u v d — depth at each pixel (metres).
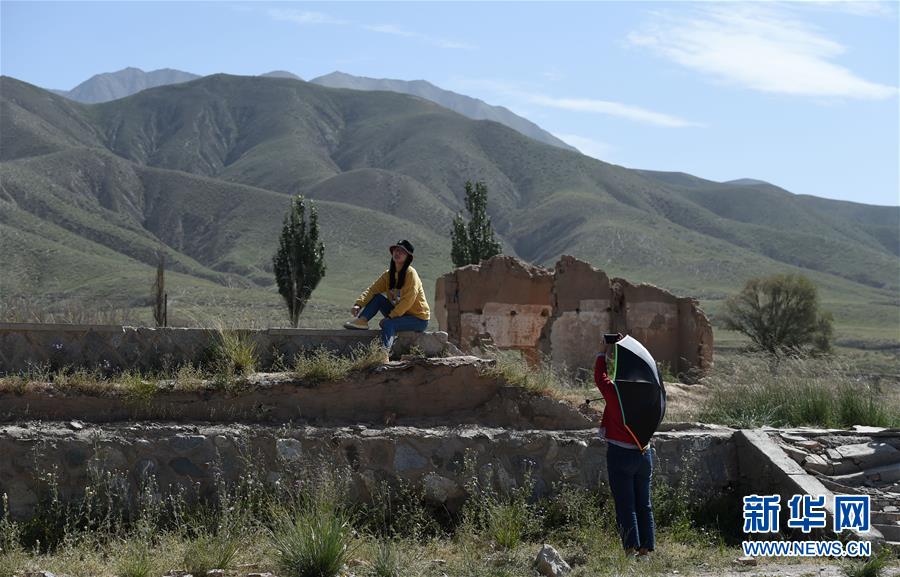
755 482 11.05
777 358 16.62
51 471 8.88
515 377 11.00
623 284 26.47
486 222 37.22
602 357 9.13
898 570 8.73
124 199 192.00
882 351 86.25
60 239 124.12
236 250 164.50
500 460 10.13
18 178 162.38
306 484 9.38
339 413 10.38
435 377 10.72
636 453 8.88
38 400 9.57
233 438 9.44
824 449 11.59
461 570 8.12
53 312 15.29
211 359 10.61
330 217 163.38
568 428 10.92
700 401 16.06
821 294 164.25
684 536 10.01
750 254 190.75
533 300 26.75
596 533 9.49
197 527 8.68
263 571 7.73
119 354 10.40
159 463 9.20
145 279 89.75
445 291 26.23
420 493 9.78
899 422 13.83
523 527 9.61
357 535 9.01
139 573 7.41
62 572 7.50
